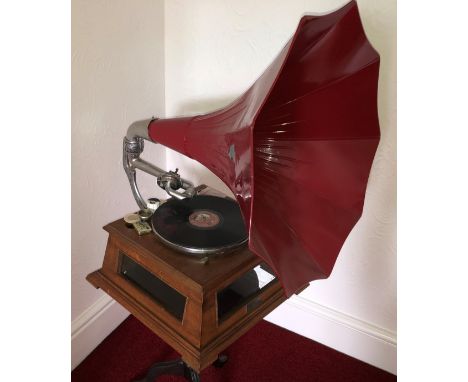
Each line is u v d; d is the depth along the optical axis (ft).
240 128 2.33
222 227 3.33
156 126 3.29
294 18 3.99
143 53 4.60
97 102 4.19
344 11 2.42
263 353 5.11
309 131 3.02
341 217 3.10
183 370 4.05
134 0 4.28
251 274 3.48
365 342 4.98
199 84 4.84
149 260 3.22
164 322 3.18
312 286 5.16
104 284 3.62
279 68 2.15
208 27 4.50
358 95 2.95
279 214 2.78
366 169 3.18
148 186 5.29
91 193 4.42
